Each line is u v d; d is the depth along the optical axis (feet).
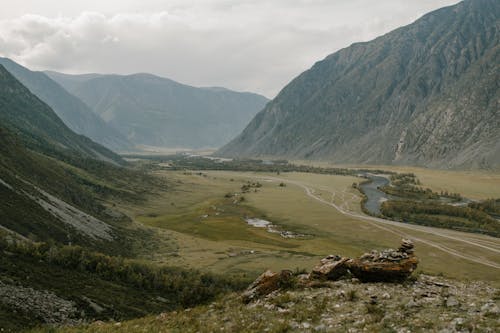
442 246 366.02
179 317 84.33
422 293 79.61
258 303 83.82
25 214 244.22
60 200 333.01
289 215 521.65
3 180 279.28
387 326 61.52
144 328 77.05
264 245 362.53
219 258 290.35
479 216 501.56
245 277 231.30
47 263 171.73
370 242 385.91
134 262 220.84
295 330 64.23
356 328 61.98
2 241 173.27
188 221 467.52
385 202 594.65
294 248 355.36
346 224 467.93
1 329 91.35
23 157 410.11
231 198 647.56
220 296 110.32
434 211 540.93
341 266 99.09
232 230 427.33
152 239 349.00
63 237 248.32
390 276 92.22
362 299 78.02
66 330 81.41
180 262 273.13
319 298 80.89
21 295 120.57
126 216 433.48
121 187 611.06
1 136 421.59
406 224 474.08
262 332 64.95
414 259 95.30
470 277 268.82
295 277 99.40
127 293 171.53
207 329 70.59
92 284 165.58
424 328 59.26
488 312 63.10
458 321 59.77
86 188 524.52
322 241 384.06
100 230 308.19
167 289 195.83
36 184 339.36
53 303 125.70
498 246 366.84
